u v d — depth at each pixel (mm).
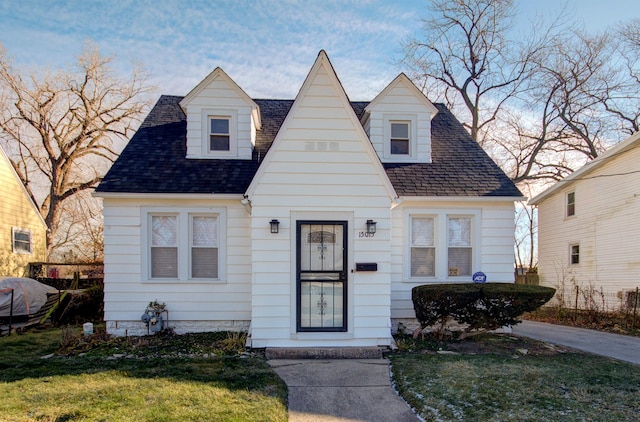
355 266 6762
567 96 20000
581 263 15008
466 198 8180
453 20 20703
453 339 7508
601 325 10469
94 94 21969
